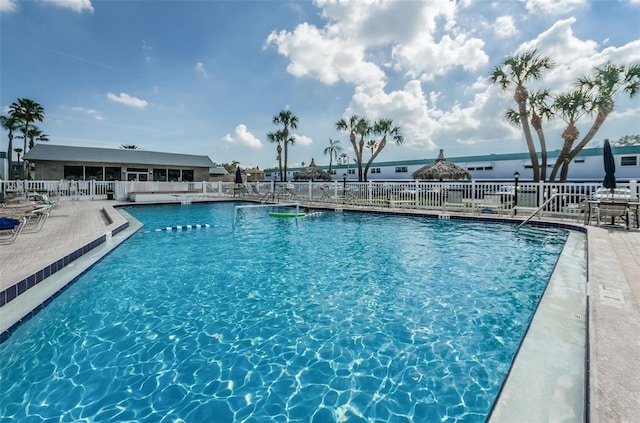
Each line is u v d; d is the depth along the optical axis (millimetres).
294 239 8062
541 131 14203
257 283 4727
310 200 17219
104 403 2230
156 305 3910
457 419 2041
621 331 2260
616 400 1528
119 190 18578
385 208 13352
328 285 4629
